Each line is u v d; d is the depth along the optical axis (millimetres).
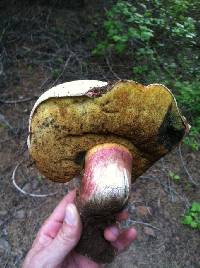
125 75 624
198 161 526
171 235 436
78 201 231
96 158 225
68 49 661
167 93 197
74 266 282
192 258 419
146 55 649
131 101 196
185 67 646
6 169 489
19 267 400
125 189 216
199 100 558
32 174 486
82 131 214
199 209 449
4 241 420
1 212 446
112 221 246
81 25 710
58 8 733
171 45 690
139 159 247
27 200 459
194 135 539
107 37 677
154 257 414
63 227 243
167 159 523
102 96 191
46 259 254
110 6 743
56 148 227
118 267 398
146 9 671
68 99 194
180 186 490
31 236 427
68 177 254
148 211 455
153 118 208
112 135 222
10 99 574
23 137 526
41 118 206
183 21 703
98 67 638
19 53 648
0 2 712
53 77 614
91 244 252
